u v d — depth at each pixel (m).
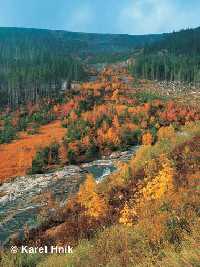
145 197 20.12
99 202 22.69
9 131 118.06
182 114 116.19
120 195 24.75
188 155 25.52
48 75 173.00
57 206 43.91
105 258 13.96
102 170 70.56
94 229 20.08
